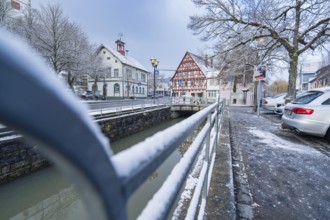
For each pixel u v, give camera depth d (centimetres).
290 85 766
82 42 2311
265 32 914
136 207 392
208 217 174
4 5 1964
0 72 20
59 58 1944
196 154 119
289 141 472
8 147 533
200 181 153
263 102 1267
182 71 3966
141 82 4506
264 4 860
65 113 27
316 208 201
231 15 909
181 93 3947
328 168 306
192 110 2148
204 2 947
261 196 221
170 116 2133
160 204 63
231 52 1030
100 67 2883
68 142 27
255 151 390
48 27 1909
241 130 607
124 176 41
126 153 46
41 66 25
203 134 159
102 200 35
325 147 422
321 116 455
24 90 22
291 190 237
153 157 53
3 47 21
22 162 567
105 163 35
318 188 243
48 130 25
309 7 788
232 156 354
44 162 626
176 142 76
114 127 1088
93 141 32
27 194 556
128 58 4319
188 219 111
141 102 1841
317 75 2889
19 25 1922
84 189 33
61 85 28
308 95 507
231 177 252
